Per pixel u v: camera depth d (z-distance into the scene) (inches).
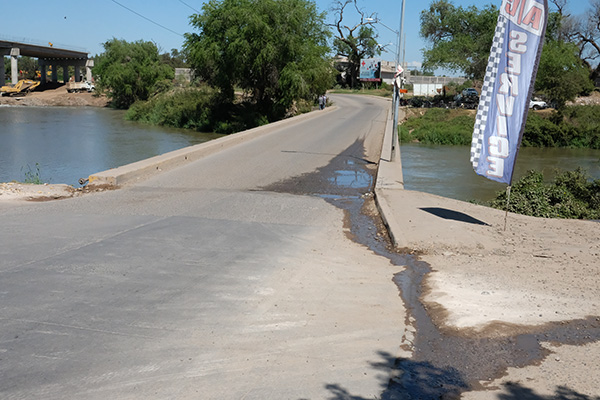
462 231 387.5
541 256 335.3
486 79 371.6
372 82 4057.6
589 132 1963.6
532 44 354.3
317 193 557.9
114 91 3179.1
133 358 190.1
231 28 1936.5
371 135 1179.3
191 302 244.5
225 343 203.9
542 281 285.4
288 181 617.9
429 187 935.7
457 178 1048.8
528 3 352.2
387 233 398.3
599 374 186.2
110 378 176.1
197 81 2689.5
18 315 223.9
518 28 357.1
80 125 2027.6
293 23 1963.6
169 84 3006.9
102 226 386.9
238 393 169.3
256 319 227.8
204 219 422.0
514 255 337.4
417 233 379.6
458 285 278.5
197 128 2055.9
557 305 250.4
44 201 478.6
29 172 945.5
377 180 596.7
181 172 646.5
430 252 343.0
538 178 703.1
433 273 300.2
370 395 170.9
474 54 2438.5
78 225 388.2
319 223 428.1
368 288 274.7
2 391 166.4
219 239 361.7
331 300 254.4
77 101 3356.3
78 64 4397.1
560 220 441.7
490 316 237.0
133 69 3085.6
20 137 1545.3
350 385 176.6
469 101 2536.9
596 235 389.1
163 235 366.3
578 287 275.7
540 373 187.5
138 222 403.5
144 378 176.7
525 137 1982.0
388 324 228.1
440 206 474.3
